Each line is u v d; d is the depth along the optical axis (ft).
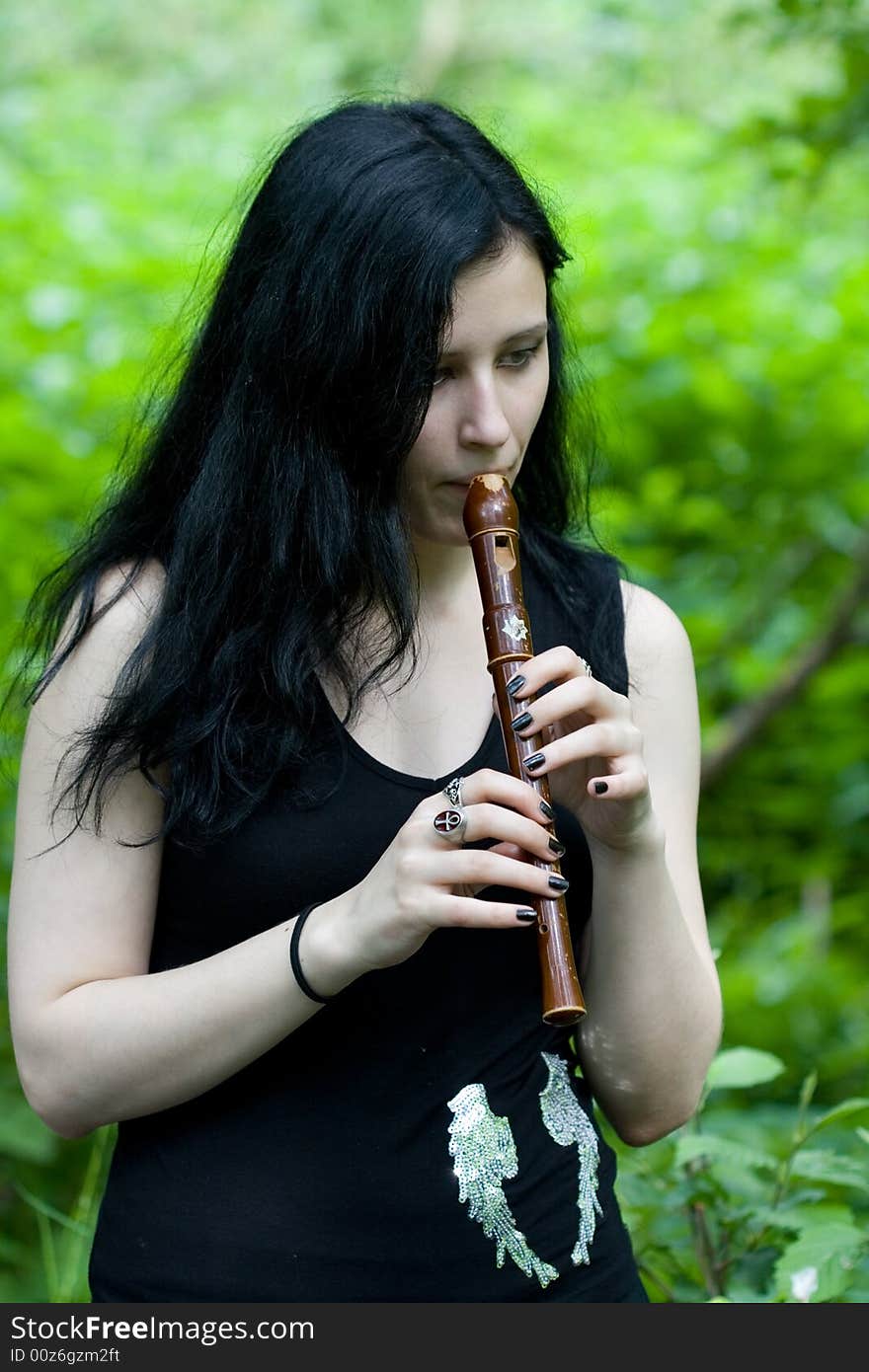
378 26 34.88
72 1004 5.76
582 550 6.89
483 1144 5.78
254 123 29.84
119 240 20.62
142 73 35.06
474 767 6.05
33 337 16.99
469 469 5.88
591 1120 6.15
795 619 18.02
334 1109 5.77
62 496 14.35
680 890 6.51
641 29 26.30
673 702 6.74
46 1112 5.87
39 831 5.98
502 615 5.70
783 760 17.79
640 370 18.56
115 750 5.83
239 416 6.10
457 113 6.24
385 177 5.77
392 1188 5.70
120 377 15.72
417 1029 5.81
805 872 17.63
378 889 5.41
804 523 18.67
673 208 21.35
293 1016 5.55
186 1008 5.58
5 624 13.00
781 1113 11.68
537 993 6.06
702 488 18.90
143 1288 5.75
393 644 6.07
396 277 5.67
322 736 5.94
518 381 5.96
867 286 19.60
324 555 5.95
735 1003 14.97
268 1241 5.65
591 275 18.93
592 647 6.57
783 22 13.55
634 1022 6.14
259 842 5.84
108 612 6.12
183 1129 5.88
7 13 34.55
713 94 26.09
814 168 13.76
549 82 32.09
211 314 6.43
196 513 6.04
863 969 16.46
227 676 5.88
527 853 5.47
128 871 5.94
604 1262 6.06
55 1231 11.09
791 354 18.40
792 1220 7.73
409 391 5.73
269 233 6.10
